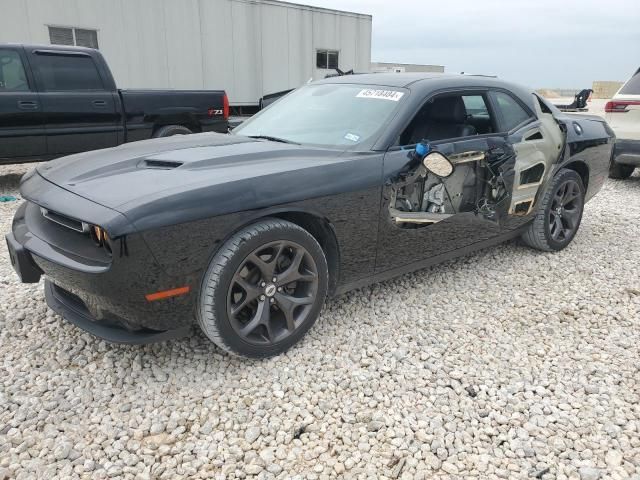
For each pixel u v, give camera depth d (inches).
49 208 98.8
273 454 86.0
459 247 146.3
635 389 105.5
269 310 107.4
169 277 92.2
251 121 158.6
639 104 279.3
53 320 126.6
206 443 88.0
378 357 113.7
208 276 96.8
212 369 107.7
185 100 300.7
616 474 83.3
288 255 110.0
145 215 88.2
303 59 540.4
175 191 93.1
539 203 168.9
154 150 121.5
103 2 398.0
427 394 102.1
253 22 487.2
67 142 264.2
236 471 82.1
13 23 366.6
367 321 129.4
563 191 178.7
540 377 108.7
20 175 314.8
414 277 157.9
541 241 175.6
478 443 89.7
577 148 176.7
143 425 91.8
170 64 441.1
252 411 95.9
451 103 143.9
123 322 98.3
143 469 82.5
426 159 120.1
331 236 115.0
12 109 244.4
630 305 143.6
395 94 135.7
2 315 128.5
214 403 97.9
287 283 108.9
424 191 132.0
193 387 102.3
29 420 92.1
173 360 110.5
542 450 88.3
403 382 105.4
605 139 192.4
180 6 436.5
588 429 93.0
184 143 128.7
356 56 598.2
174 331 99.7
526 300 145.1
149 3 419.5
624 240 199.9
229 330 101.0
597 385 106.2
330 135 130.8
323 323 127.6
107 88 273.4
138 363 108.7
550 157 164.7
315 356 113.0
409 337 122.9
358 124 130.8
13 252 107.3
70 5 384.2
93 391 100.6
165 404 97.3
